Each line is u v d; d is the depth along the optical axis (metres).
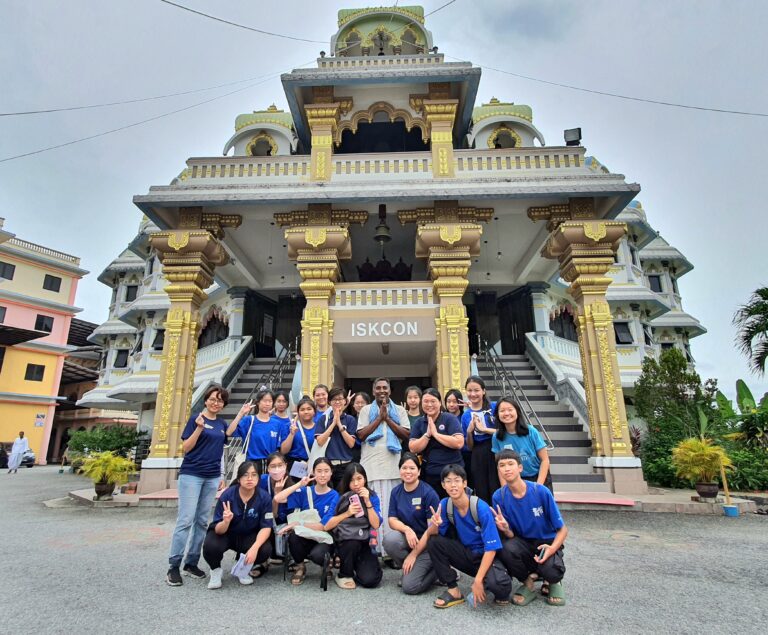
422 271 15.70
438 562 4.02
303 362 10.15
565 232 10.27
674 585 4.39
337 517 4.40
